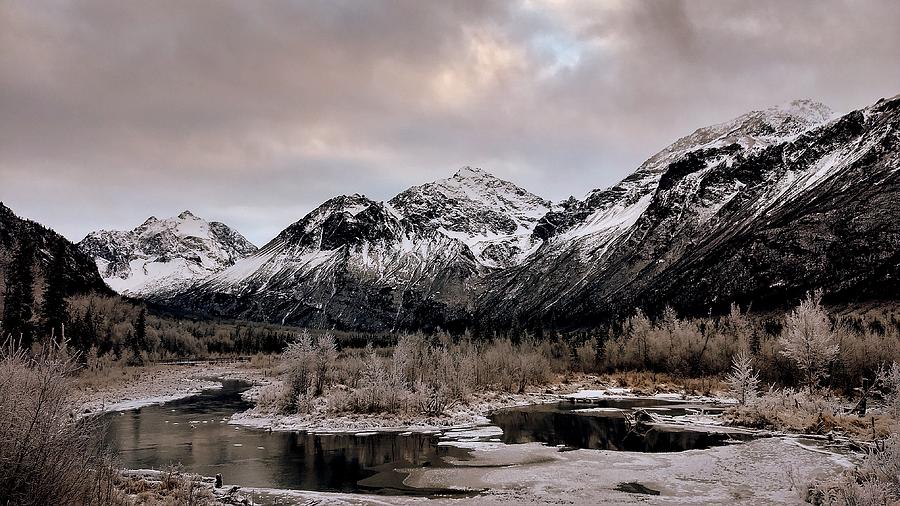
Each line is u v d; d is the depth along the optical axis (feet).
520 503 84.28
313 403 173.58
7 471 50.72
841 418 148.46
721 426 154.40
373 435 141.90
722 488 92.27
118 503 62.69
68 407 57.57
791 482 92.84
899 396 117.80
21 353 57.88
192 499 73.61
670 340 321.11
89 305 387.34
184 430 146.61
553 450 123.65
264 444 129.29
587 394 246.68
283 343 551.18
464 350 317.42
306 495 87.56
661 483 96.02
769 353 249.96
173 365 401.90
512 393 238.48
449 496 88.69
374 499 85.97
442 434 144.15
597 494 89.56
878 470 72.90
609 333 380.58
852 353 224.53
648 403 215.72
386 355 402.31
